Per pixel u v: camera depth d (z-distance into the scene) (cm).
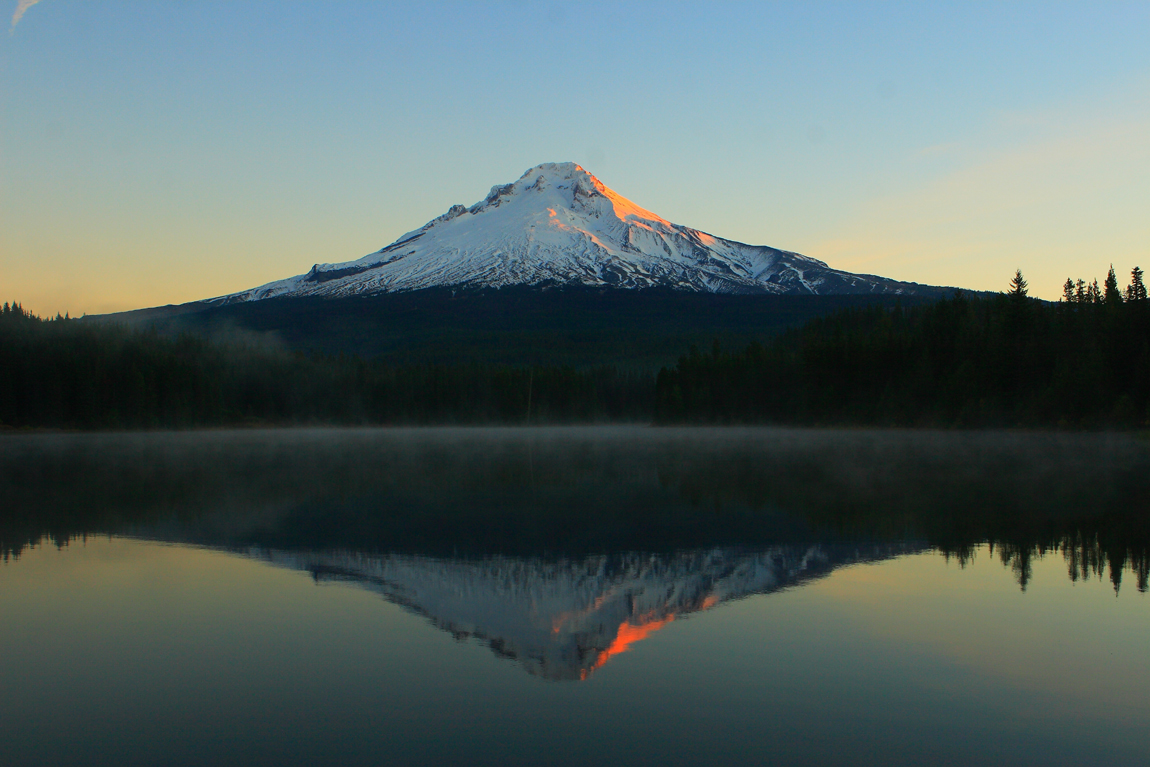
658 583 1944
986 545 2383
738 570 2080
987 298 11669
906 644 1480
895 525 2750
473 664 1399
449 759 1055
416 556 2283
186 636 1555
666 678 1326
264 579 2008
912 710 1199
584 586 1917
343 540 2530
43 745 1102
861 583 1925
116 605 1770
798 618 1641
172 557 2281
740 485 4047
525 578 2003
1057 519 2862
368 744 1097
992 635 1530
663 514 3055
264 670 1373
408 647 1485
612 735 1119
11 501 3534
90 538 2581
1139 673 1336
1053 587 1875
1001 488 3803
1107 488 3797
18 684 1314
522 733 1126
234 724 1161
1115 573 2009
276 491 3931
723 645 1482
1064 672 1342
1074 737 1115
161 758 1065
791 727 1142
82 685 1309
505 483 4253
